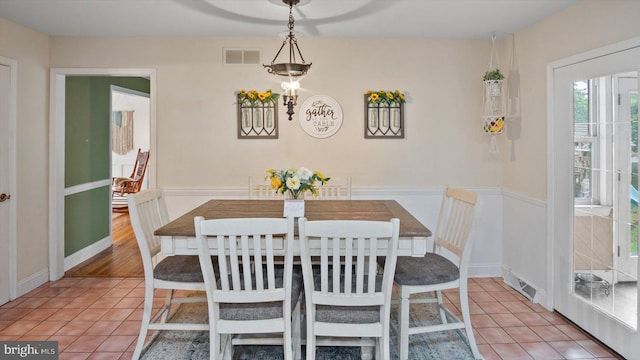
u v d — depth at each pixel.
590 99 2.66
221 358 2.17
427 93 3.81
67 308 3.13
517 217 3.58
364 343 2.13
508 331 2.74
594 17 2.61
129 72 3.74
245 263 1.95
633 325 2.32
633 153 2.32
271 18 3.22
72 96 4.19
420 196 3.85
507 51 3.71
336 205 2.97
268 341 2.21
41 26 3.41
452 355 2.44
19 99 3.35
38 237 3.62
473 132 3.84
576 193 2.83
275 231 1.92
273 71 2.58
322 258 1.92
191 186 3.81
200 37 3.75
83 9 3.01
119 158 8.73
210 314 2.00
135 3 2.89
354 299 1.95
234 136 3.79
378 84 3.79
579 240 2.80
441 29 3.49
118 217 7.09
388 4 2.89
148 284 2.32
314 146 3.81
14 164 3.29
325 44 3.77
